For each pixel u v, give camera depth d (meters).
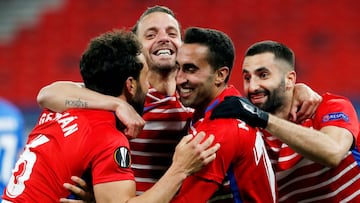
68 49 57.47
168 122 16.19
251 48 14.88
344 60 50.88
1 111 22.92
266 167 13.44
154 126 16.16
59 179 12.66
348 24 52.94
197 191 12.54
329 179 14.87
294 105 15.08
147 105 16.12
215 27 54.62
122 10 58.12
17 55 58.03
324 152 13.74
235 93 14.09
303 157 14.76
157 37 16.53
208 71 13.66
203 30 13.84
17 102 54.22
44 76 56.25
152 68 16.38
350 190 15.12
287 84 14.84
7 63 57.62
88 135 12.80
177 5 56.66
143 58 13.84
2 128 22.73
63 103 13.71
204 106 14.05
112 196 12.37
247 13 54.94
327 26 53.09
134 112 13.34
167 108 16.16
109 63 13.39
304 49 51.94
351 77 49.97
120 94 13.69
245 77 14.85
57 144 12.95
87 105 13.46
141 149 16.12
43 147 13.07
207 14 55.47
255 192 13.20
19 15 61.12
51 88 14.14
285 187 15.29
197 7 56.06
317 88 49.91
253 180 13.12
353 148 14.84
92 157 12.63
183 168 12.37
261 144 13.46
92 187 12.89
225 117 13.05
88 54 13.64
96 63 13.49
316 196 15.16
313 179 14.93
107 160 12.52
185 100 13.87
